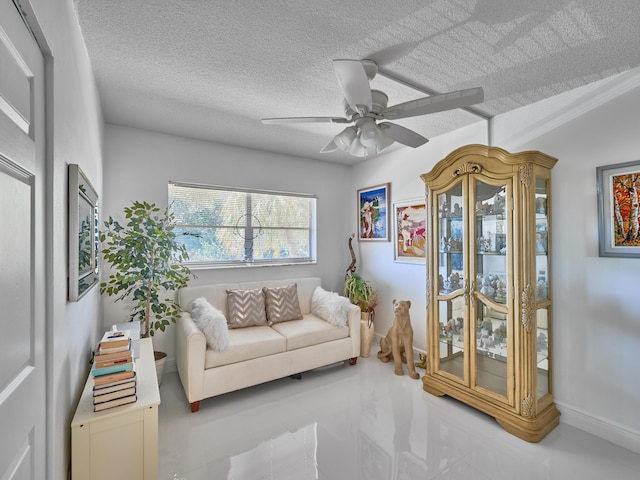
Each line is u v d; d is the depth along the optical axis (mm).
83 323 1687
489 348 2352
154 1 1426
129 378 1464
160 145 3121
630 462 1857
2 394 684
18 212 785
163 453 1936
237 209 3613
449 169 2584
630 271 1987
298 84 2211
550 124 2375
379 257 4008
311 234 4195
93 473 1347
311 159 4129
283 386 2842
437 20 1561
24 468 811
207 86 2238
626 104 2010
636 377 1957
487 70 2020
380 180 3988
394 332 3098
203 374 2430
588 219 2168
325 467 1824
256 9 1489
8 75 724
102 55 1852
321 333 3078
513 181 2176
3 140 690
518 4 1447
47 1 966
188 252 3305
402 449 1982
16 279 771
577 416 2201
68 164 1288
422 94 2338
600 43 1730
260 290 3375
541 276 2258
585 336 2178
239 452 1950
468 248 2451
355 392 2727
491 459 1889
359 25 1604
